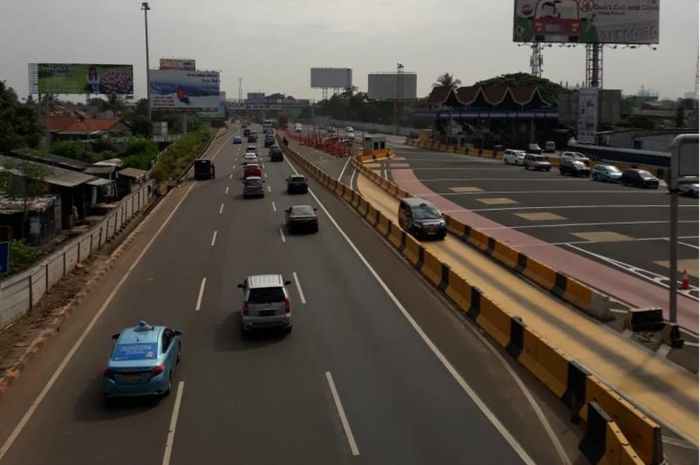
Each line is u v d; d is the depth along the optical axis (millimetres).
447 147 106750
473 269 30531
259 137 147125
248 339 21750
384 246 36000
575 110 93188
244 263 32281
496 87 105562
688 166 19469
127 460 14203
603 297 22625
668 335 20172
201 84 120188
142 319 24094
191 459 14156
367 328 22641
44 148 79875
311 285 28172
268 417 16047
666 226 40688
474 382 17984
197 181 68875
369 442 14734
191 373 18938
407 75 170875
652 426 13023
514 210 47656
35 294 25562
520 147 104750
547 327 22172
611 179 63094
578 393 15891
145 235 40094
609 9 84438
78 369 19562
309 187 62531
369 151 90500
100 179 50312
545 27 84000
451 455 14141
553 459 13977
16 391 18047
